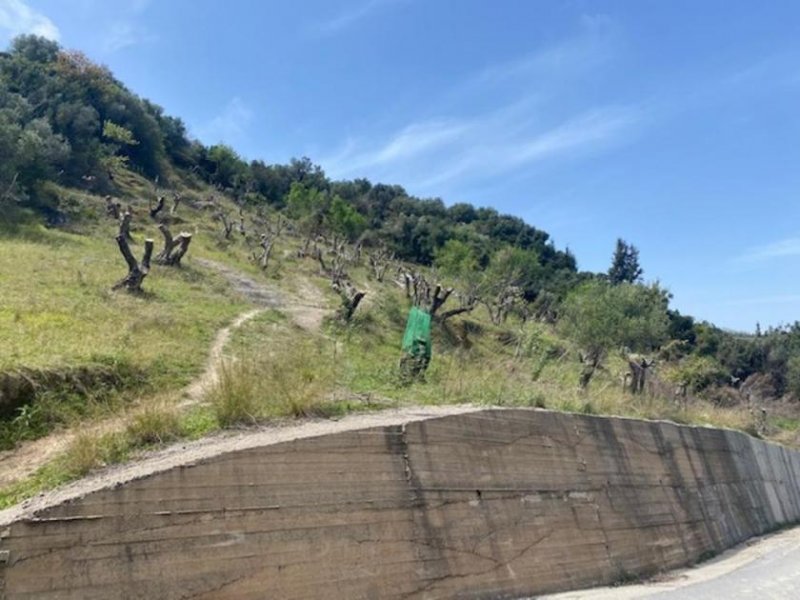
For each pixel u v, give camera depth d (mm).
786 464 23578
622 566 11211
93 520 5918
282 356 11711
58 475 6871
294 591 6922
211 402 9070
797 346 51562
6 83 51250
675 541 13219
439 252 60094
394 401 10594
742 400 35125
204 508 6609
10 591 5352
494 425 10141
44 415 8625
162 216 43562
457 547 8656
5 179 33906
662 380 26469
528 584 9320
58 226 33125
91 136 53750
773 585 11242
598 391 16203
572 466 11344
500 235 83438
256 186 73938
